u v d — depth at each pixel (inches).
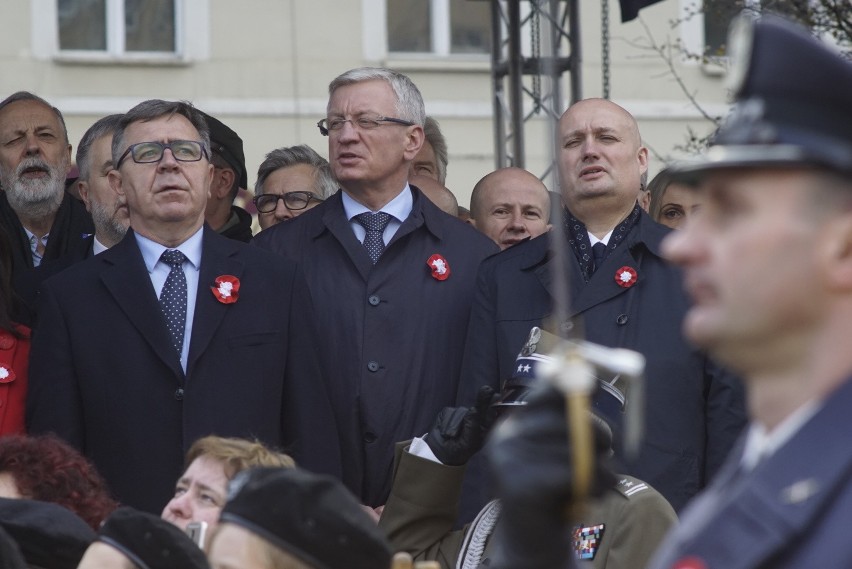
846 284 176.9
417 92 621.9
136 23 1673.2
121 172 550.6
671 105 1680.6
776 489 179.8
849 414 178.5
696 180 185.0
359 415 571.5
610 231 545.6
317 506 282.4
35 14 1641.2
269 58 1689.2
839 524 174.6
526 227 725.3
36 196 721.6
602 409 475.8
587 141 546.0
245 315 536.1
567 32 1067.3
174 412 520.1
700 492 505.0
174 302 537.3
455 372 580.7
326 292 586.6
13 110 731.4
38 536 362.3
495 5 1054.4
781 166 176.9
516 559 176.1
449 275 591.8
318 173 770.2
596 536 414.6
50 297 536.4
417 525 451.8
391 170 605.0
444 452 450.6
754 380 185.5
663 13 1664.6
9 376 550.6
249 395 526.6
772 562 177.3
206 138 563.8
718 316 180.4
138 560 317.4
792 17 919.7
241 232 764.0
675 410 506.9
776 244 176.7
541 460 174.1
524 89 1034.7
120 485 515.8
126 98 1662.2
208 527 388.8
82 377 524.4
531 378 436.5
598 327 524.4
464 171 1749.5
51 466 410.0
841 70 179.0
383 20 1721.2
